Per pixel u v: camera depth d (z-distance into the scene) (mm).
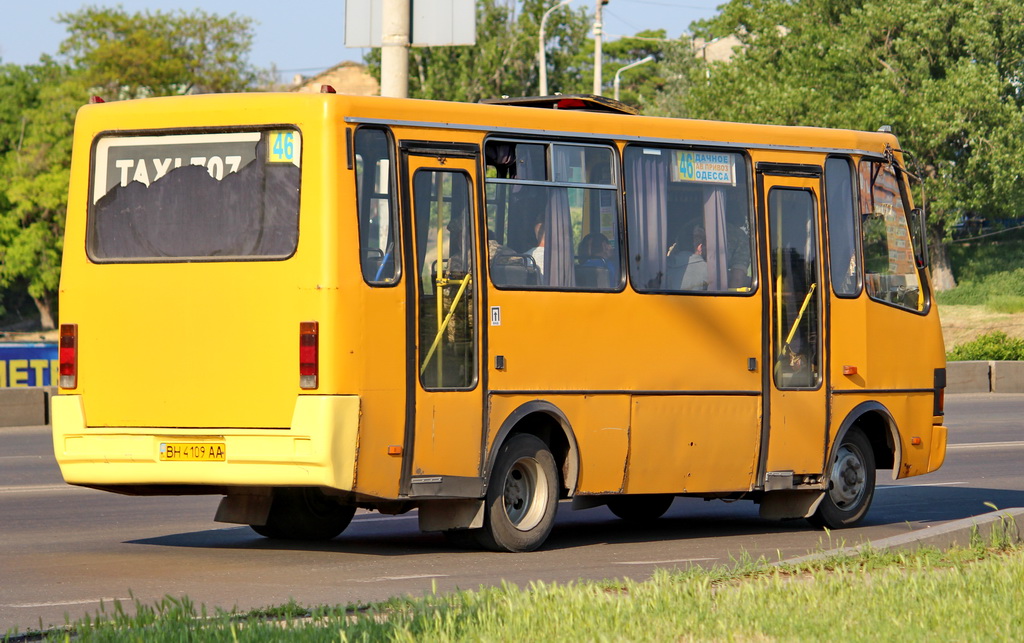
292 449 13820
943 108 76812
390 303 14203
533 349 15297
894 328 18594
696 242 16750
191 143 14516
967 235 90000
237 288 14102
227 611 11070
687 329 16516
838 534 17656
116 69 102938
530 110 15523
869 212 18500
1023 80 81750
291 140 14133
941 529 14680
